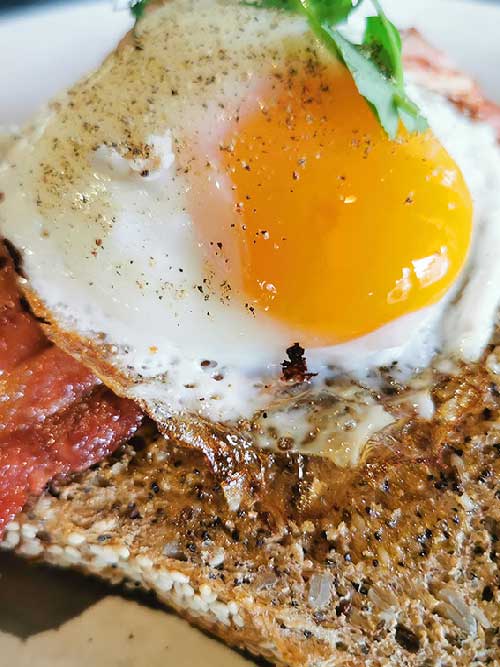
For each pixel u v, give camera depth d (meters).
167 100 0.09
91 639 0.10
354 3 0.09
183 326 0.09
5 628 0.10
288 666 0.09
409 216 0.09
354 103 0.09
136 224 0.09
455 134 0.10
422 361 0.10
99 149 0.09
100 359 0.09
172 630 0.10
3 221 0.09
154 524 0.10
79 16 0.15
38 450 0.10
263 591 0.09
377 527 0.09
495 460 0.09
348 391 0.10
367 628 0.09
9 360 0.10
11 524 0.10
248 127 0.09
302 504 0.09
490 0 0.15
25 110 0.15
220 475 0.10
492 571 0.09
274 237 0.09
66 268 0.09
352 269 0.09
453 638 0.09
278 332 0.09
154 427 0.10
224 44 0.09
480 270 0.10
